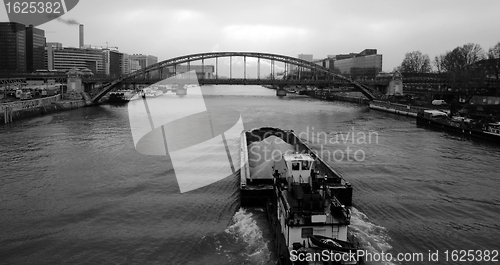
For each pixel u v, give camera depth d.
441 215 34.19
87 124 90.81
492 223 32.72
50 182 43.69
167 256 27.19
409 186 42.16
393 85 168.00
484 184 43.12
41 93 159.62
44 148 61.69
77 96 149.62
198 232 30.55
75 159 54.25
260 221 31.83
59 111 123.75
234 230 30.64
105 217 33.84
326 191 28.95
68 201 37.75
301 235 24.31
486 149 62.34
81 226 32.16
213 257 26.88
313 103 168.50
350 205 34.69
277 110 132.00
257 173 38.16
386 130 84.31
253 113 120.94
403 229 31.02
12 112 96.75
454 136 75.94
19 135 74.25
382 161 53.34
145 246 28.58
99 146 63.59
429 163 52.47
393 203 36.78
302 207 25.14
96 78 166.75
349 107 147.25
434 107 118.31
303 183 29.53
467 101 122.69
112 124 91.06
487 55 155.25
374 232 30.33
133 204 36.75
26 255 27.64
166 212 34.69
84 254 27.69
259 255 26.84
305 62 193.12
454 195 39.41
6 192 40.38
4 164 51.34
